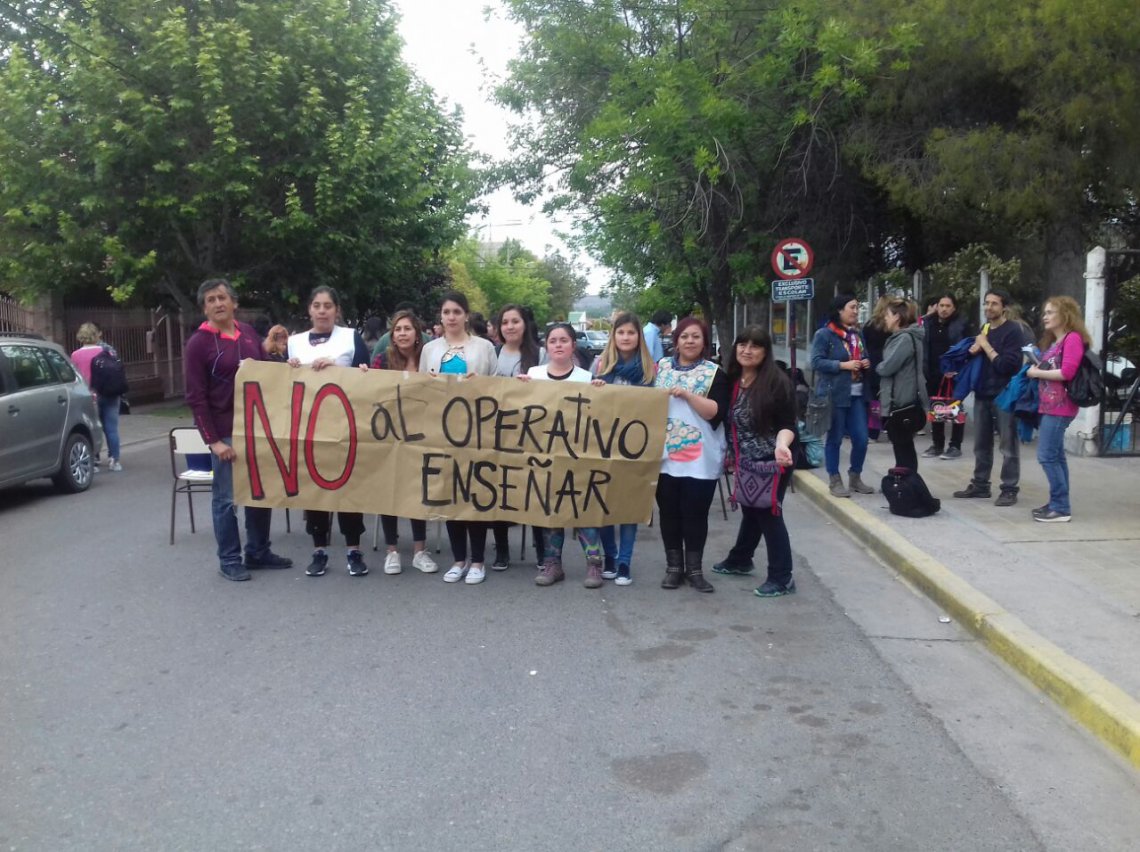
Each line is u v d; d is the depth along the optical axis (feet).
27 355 35.06
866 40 45.98
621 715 15.88
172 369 82.23
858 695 16.79
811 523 30.48
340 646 19.02
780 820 12.69
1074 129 40.57
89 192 57.00
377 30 68.95
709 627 20.30
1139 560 23.45
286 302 69.46
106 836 12.28
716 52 52.16
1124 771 14.15
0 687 17.08
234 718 15.72
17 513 32.81
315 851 11.93
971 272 51.57
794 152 53.21
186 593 22.68
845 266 58.90
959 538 25.79
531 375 23.66
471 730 15.28
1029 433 29.12
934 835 12.37
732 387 22.29
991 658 18.57
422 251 77.20
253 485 23.20
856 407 31.83
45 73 58.90
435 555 26.53
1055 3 38.60
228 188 56.54
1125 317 37.55
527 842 12.12
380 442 22.98
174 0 58.59
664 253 58.23
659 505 23.08
